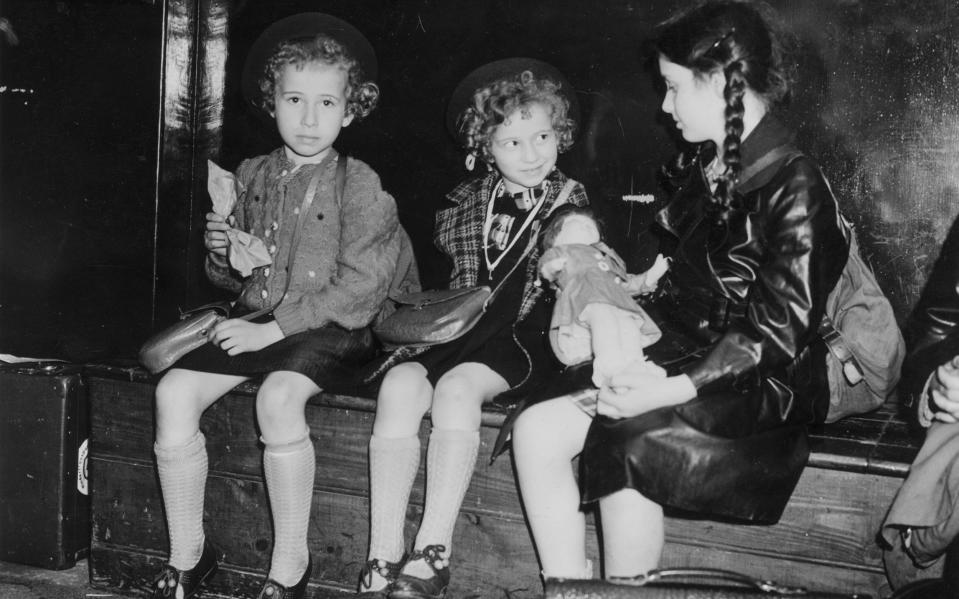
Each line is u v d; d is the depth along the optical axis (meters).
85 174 2.97
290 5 2.84
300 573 2.15
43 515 2.47
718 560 1.98
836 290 2.07
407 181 2.79
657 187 2.59
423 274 2.78
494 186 2.46
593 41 2.61
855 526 1.89
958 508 1.62
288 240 2.35
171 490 2.18
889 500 1.87
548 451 1.86
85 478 2.53
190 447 2.18
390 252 2.32
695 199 2.03
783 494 1.82
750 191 1.87
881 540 1.87
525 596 2.09
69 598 2.34
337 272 2.28
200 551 2.23
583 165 2.65
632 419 1.78
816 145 2.48
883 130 2.43
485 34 2.70
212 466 2.30
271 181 2.42
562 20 2.63
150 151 2.93
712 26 1.91
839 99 2.46
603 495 1.75
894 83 2.41
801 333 1.76
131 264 2.97
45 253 3.00
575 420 1.87
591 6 2.61
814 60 2.47
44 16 2.93
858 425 2.14
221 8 2.89
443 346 2.29
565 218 2.16
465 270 2.41
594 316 1.89
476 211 2.46
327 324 2.25
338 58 2.36
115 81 2.93
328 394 2.18
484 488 2.10
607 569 1.83
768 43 1.95
